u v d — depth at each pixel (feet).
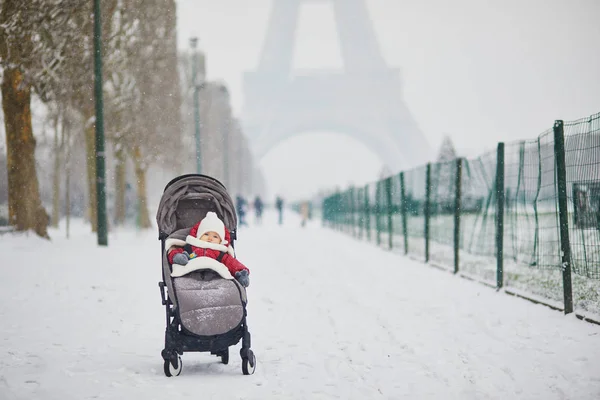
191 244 27.40
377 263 71.46
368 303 43.96
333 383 25.00
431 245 84.53
